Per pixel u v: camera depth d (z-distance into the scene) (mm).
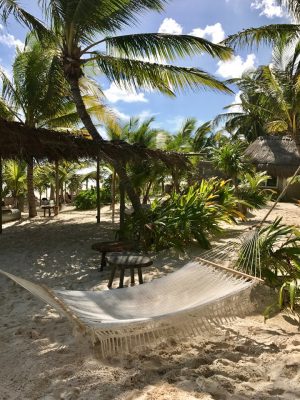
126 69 9164
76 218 13695
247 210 13008
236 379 2734
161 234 7496
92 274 5918
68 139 9078
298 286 4164
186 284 3529
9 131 8062
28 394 2580
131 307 3232
